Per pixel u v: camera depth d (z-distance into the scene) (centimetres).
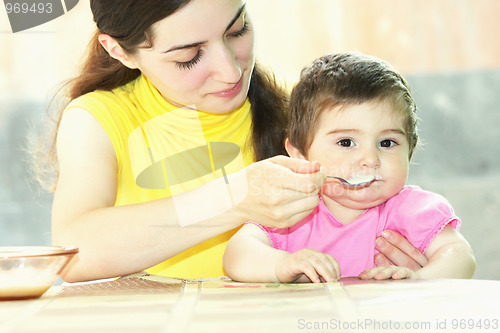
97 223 103
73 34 259
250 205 101
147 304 77
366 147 120
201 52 111
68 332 61
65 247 91
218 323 63
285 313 67
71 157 119
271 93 142
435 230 117
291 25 276
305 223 126
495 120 322
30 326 65
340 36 278
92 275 103
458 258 112
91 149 121
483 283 88
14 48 293
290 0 274
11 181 313
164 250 102
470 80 321
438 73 323
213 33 108
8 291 84
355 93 120
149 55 113
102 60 144
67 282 106
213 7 105
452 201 314
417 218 119
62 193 114
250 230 124
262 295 81
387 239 117
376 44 281
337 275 100
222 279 115
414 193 126
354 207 123
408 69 285
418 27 282
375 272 99
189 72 113
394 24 281
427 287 84
